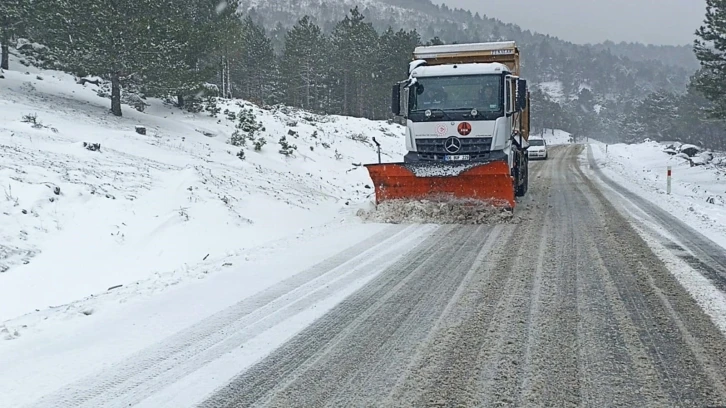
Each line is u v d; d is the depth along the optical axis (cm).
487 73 1224
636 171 2856
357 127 3809
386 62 6103
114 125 2003
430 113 1223
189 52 2453
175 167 1541
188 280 750
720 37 2884
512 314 573
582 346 485
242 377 444
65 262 896
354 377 438
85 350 511
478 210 1146
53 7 2125
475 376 432
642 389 404
